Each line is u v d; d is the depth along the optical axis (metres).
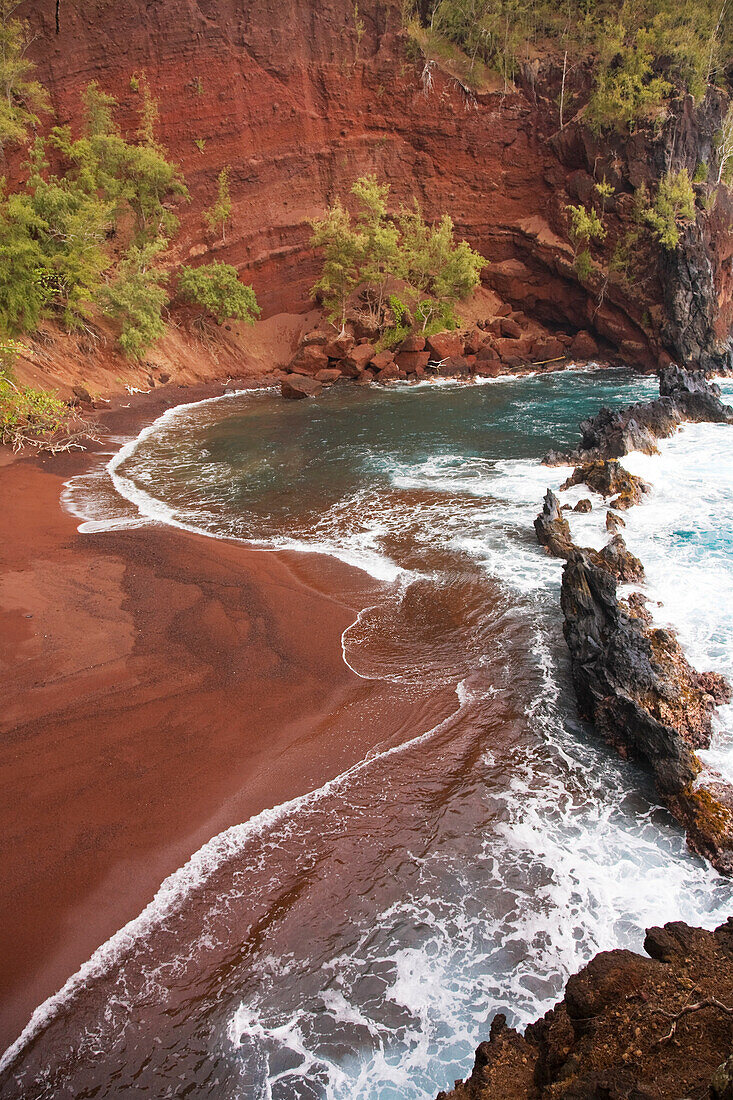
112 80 40.91
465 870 8.27
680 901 7.74
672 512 18.34
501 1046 5.89
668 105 42.84
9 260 30.89
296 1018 6.70
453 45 48.88
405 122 47.91
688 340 42.00
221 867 8.40
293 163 45.81
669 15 43.75
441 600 14.81
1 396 25.89
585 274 45.59
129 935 7.59
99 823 9.02
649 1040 5.25
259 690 11.79
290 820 9.08
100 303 36.16
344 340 42.94
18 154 38.00
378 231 42.34
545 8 49.03
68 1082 6.24
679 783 9.02
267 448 27.59
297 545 18.06
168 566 16.61
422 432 29.14
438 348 43.44
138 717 11.09
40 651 12.91
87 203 34.22
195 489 23.00
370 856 8.51
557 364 45.69
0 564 16.61
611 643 11.05
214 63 42.62
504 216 49.41
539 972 7.02
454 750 10.34
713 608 13.48
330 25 45.38
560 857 8.39
